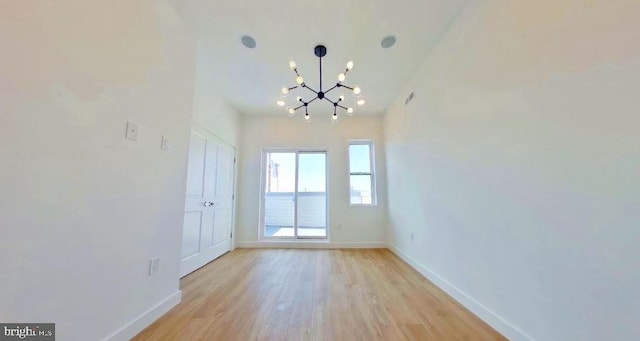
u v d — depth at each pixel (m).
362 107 4.87
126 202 1.73
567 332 1.35
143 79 1.90
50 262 1.26
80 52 1.41
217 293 2.59
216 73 3.56
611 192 1.16
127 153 1.74
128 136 1.75
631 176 1.09
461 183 2.37
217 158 4.18
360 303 2.34
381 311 2.17
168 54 2.21
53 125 1.27
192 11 2.37
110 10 1.61
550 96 1.46
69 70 1.35
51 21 1.27
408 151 3.80
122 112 1.70
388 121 4.88
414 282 2.94
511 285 1.74
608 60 1.17
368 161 5.35
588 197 1.26
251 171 5.20
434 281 2.89
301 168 5.39
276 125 5.32
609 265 1.16
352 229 5.08
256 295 2.53
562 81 1.39
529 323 1.59
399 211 4.25
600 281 1.20
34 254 1.19
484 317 2.01
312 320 2.00
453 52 2.54
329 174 5.22
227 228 4.61
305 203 5.35
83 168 1.42
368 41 2.85
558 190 1.41
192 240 3.41
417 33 2.71
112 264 1.61
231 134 4.76
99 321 1.51
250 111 5.09
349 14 2.44
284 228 5.30
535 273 1.55
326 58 3.18
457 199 2.44
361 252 4.64
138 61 1.85
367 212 5.12
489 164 1.99
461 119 2.39
